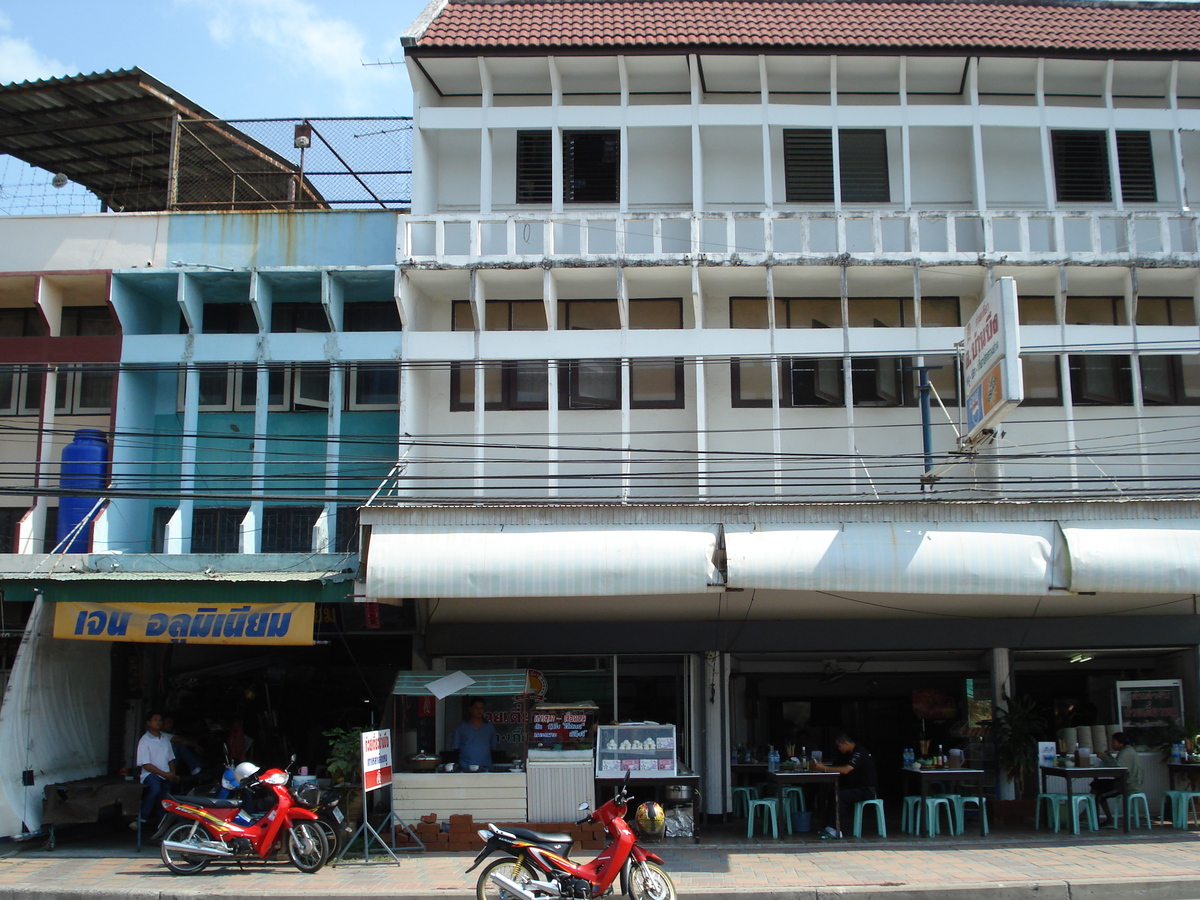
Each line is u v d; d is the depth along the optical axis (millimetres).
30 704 14469
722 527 14469
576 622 16516
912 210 17562
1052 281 17750
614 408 18109
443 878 12039
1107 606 16312
